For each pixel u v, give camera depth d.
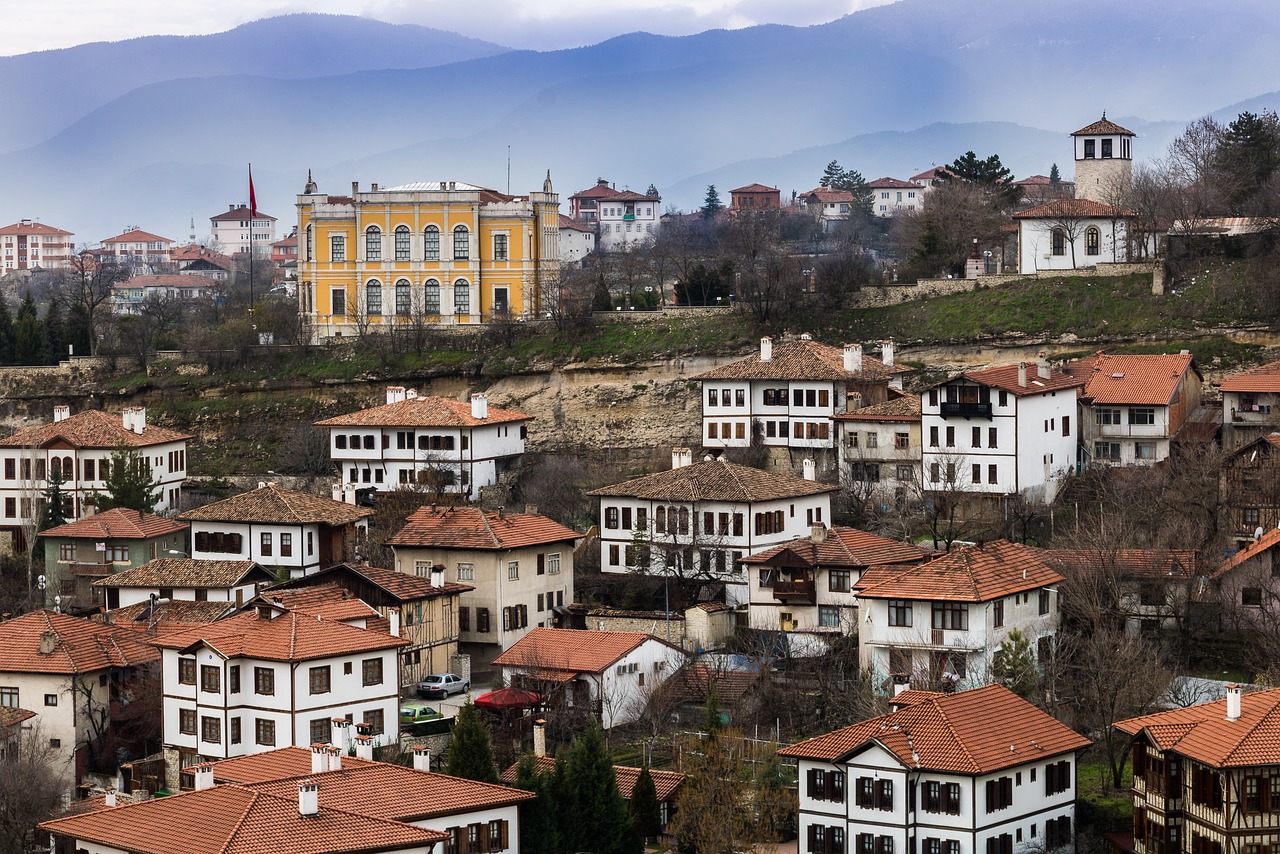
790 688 132.25
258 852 92.50
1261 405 174.62
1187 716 103.69
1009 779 105.94
